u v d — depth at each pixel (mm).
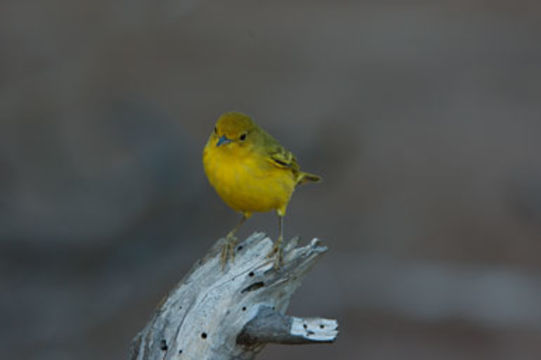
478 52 24547
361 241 16578
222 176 7922
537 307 15039
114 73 21594
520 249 16484
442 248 16500
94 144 17812
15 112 19188
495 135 20125
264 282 6496
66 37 22734
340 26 25938
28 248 15070
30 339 13664
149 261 15336
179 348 6438
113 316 14234
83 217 15781
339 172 18484
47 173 17031
